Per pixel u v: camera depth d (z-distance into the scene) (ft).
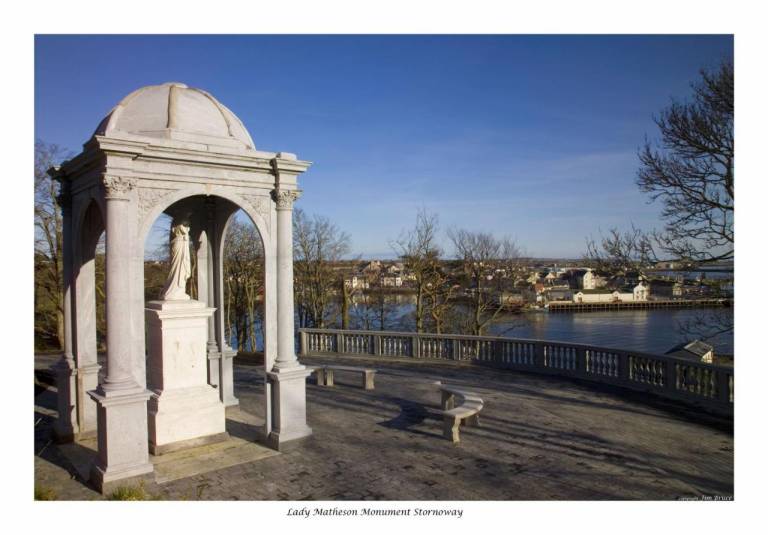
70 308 30.14
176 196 25.72
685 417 34.22
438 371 50.55
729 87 45.88
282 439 27.91
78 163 26.48
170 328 28.27
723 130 47.55
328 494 22.45
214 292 36.50
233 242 97.40
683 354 50.62
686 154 50.67
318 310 108.78
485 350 53.47
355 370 42.78
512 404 37.58
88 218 29.86
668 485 23.26
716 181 49.21
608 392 41.22
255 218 28.40
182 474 24.66
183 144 25.38
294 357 29.14
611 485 23.27
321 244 107.96
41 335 78.89
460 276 104.17
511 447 28.40
